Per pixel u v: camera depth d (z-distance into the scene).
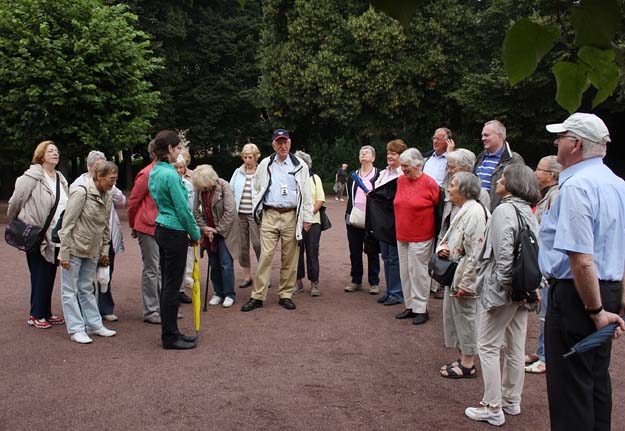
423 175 6.42
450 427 3.97
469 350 4.84
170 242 5.46
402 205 6.48
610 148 28.53
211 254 7.46
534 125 24.38
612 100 21.34
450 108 27.05
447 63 25.66
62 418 4.10
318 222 8.01
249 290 8.36
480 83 23.52
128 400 4.43
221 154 36.66
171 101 30.94
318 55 25.50
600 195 2.96
